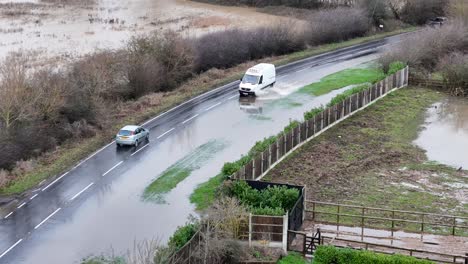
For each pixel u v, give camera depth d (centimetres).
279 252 3003
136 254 3045
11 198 3816
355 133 5175
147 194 3878
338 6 10481
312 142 4891
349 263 2772
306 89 6544
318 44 8975
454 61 6756
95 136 4981
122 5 12175
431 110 6022
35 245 3222
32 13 10844
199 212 3600
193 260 2708
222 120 5444
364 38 9444
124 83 6062
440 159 4675
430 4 10381
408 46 7331
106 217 3553
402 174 4328
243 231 3041
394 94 6444
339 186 4041
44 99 4828
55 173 4212
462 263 2834
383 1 10075
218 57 7381
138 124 5306
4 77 4953
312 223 3372
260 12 11612
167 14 11181
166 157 4534
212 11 11625
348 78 6994
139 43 6569
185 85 6650
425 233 3303
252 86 6225
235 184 3456
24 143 4456
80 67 5706
